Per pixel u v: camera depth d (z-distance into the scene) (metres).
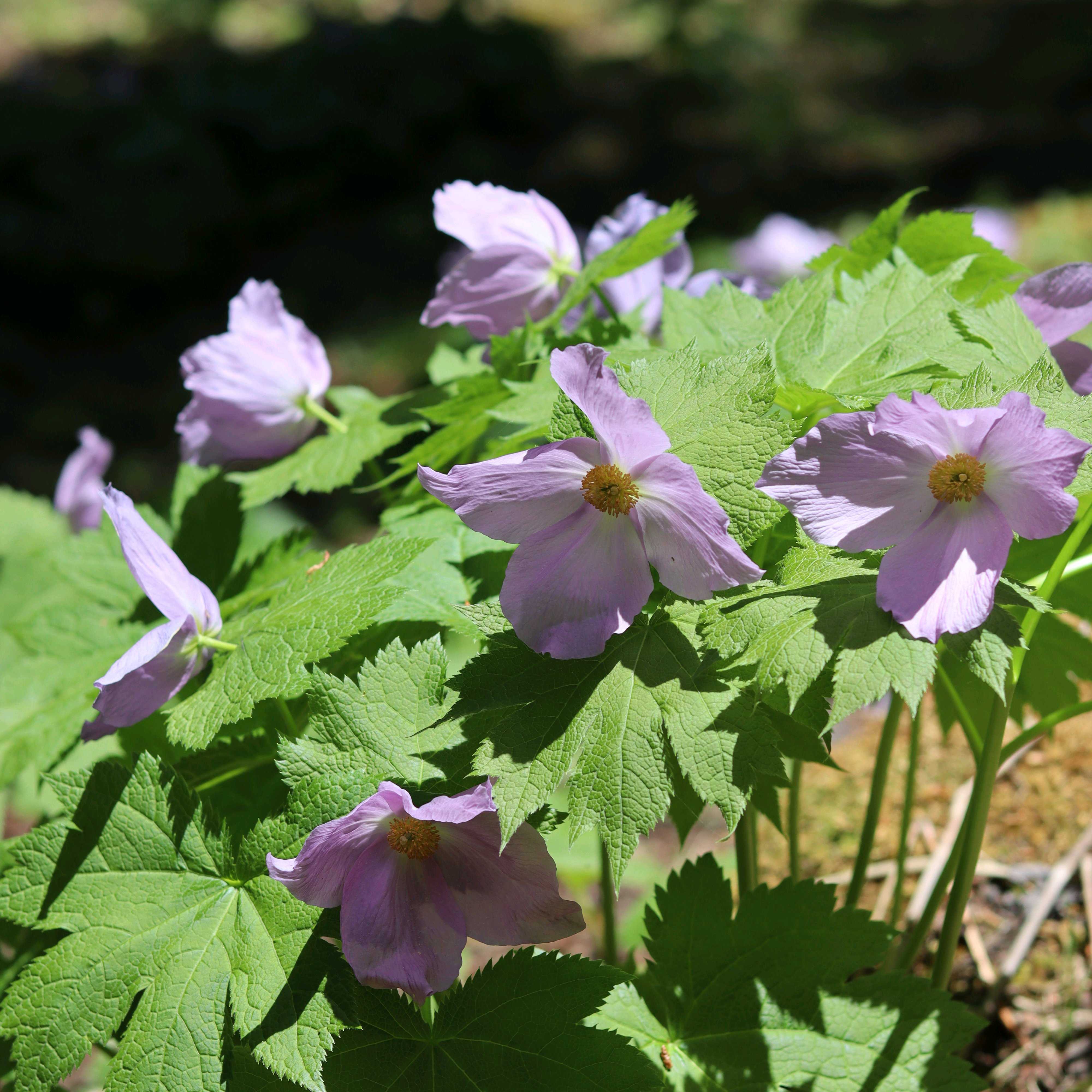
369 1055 0.44
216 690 0.45
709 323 0.49
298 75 3.03
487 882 0.43
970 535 0.40
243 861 0.44
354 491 0.56
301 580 0.49
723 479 0.42
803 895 0.48
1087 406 0.41
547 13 4.23
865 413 0.40
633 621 0.42
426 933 0.43
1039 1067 0.58
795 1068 0.46
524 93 3.19
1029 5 3.79
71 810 0.45
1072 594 0.51
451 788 0.43
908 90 3.29
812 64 3.64
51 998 0.44
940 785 0.71
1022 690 0.55
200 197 2.57
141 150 2.60
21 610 0.78
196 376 0.58
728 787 0.40
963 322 0.46
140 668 0.46
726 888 0.49
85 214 2.44
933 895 0.52
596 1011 0.43
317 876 0.41
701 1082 0.47
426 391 0.60
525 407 0.49
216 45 4.01
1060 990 0.59
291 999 0.42
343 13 4.34
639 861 0.84
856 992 0.47
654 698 0.42
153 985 0.43
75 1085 0.68
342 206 2.82
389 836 0.42
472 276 0.57
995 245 0.74
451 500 0.42
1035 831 0.65
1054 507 0.39
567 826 0.43
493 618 0.43
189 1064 0.42
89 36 4.15
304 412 0.59
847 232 2.21
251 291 0.58
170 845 0.45
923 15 4.00
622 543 0.42
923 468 0.41
